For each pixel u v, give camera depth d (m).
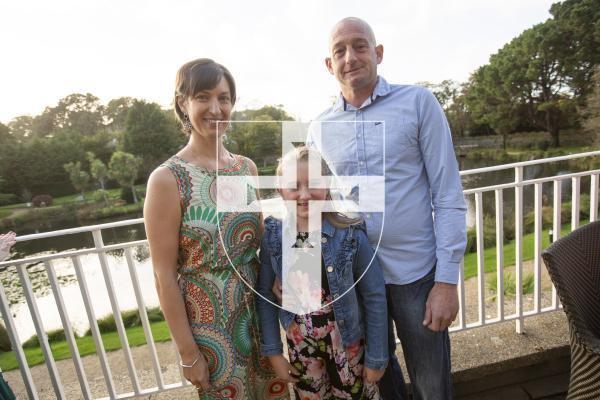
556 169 16.03
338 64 1.40
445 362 1.46
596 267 1.46
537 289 2.11
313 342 1.27
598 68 24.83
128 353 1.82
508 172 16.62
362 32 1.36
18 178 29.12
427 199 1.43
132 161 27.89
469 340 2.03
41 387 2.53
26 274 1.65
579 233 1.48
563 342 1.93
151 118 29.30
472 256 5.66
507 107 34.25
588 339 1.22
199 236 1.16
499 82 34.72
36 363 3.07
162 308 1.17
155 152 29.25
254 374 1.32
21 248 12.69
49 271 1.67
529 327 2.10
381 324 1.28
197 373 1.18
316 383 1.31
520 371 1.91
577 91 29.95
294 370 1.31
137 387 1.85
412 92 1.38
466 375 1.84
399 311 1.46
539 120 32.94
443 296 1.33
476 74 38.06
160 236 1.13
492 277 3.89
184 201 1.14
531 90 32.38
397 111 1.38
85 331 4.88
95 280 7.80
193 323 1.20
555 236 2.12
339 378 1.28
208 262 1.18
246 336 1.25
